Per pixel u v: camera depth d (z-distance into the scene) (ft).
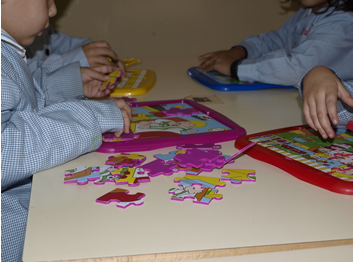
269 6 6.37
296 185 1.83
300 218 1.54
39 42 4.35
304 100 2.41
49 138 2.02
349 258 1.36
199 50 6.42
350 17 3.62
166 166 2.00
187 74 4.57
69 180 1.87
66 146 2.06
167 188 1.79
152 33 6.17
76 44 4.98
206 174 1.94
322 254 1.38
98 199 1.68
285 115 2.97
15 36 2.48
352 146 2.24
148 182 1.85
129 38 6.14
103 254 1.31
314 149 2.18
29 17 2.38
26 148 1.96
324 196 1.73
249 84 3.81
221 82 3.93
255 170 2.00
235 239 1.39
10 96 2.06
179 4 6.10
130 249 1.33
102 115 2.30
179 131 2.52
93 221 1.52
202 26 6.29
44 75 3.22
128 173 1.93
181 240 1.39
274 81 3.79
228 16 6.31
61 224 1.50
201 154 2.12
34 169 1.96
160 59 5.54
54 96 3.18
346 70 3.59
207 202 1.64
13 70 2.24
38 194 1.75
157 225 1.48
